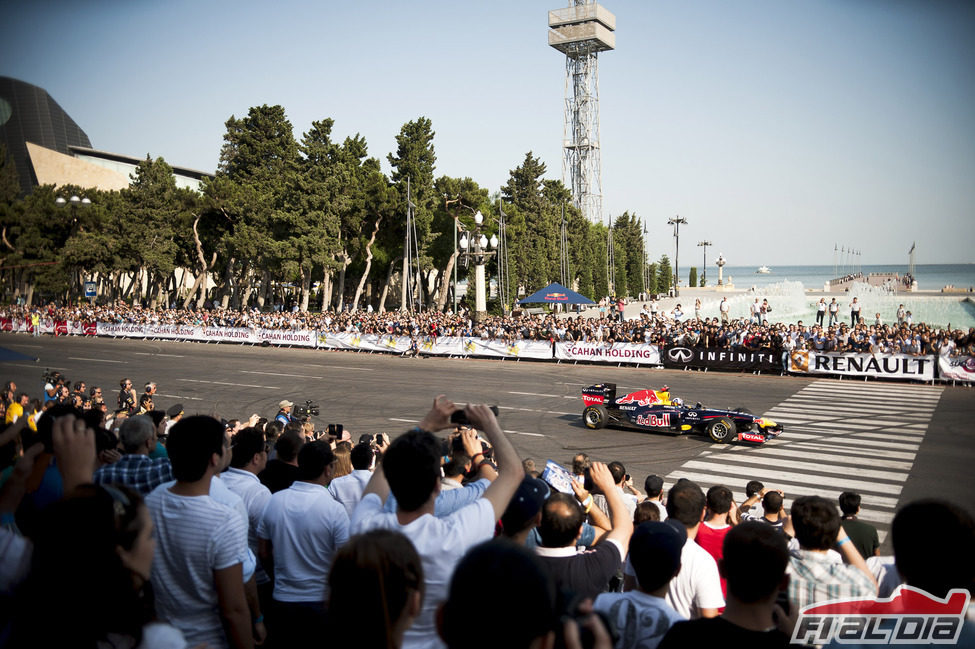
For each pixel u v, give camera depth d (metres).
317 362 35.53
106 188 98.31
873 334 29.52
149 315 49.19
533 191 77.00
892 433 18.66
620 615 3.38
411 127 59.50
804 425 19.88
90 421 6.63
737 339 32.09
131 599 2.32
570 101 100.31
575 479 5.82
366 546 2.14
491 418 3.49
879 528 11.69
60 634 2.16
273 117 66.31
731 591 2.93
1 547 2.92
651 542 3.38
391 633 2.05
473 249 43.50
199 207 60.28
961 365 26.72
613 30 100.12
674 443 18.44
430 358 37.25
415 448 3.04
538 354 35.69
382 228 62.44
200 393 26.14
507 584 1.74
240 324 46.09
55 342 45.62
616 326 36.59
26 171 99.56
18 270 66.69
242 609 3.76
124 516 2.60
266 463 6.84
